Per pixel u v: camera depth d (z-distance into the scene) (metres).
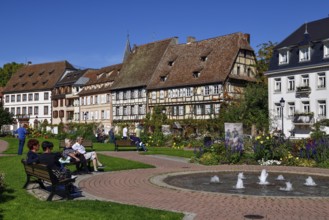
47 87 93.75
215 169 19.05
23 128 24.05
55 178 10.23
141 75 69.94
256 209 9.67
